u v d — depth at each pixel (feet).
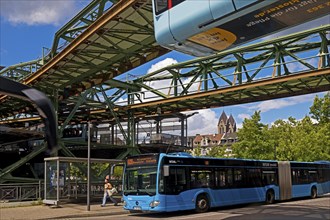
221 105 118.32
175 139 136.26
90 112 123.44
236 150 159.43
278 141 165.07
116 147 118.62
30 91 5.24
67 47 72.95
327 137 157.07
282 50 101.09
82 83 97.66
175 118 150.71
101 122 135.95
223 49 41.73
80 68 84.89
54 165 79.00
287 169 90.58
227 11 32.48
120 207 75.36
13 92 5.14
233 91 100.63
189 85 110.73
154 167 63.36
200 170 69.10
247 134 156.87
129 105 119.24
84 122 132.36
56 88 99.40
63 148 100.53
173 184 64.03
